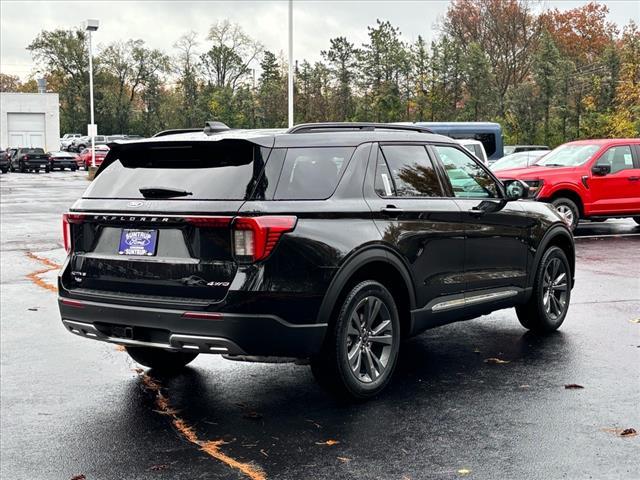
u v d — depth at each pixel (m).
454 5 64.81
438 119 49.47
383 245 5.42
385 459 4.38
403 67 48.78
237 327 4.76
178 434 4.88
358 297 5.29
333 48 50.72
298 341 4.93
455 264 6.16
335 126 5.60
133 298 5.08
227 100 67.12
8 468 4.38
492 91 50.38
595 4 72.56
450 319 6.23
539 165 16.09
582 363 6.37
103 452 4.60
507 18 62.81
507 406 5.29
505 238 6.71
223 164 5.07
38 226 18.34
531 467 4.23
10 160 53.97
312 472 4.21
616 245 14.15
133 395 5.73
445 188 6.19
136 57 87.12
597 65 50.06
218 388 5.86
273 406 5.39
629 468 4.21
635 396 5.49
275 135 5.11
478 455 4.41
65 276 5.48
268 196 4.90
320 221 5.07
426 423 4.97
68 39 88.62
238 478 4.16
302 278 4.92
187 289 4.91
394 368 5.70
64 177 45.66
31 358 6.82
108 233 5.30
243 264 4.79
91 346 7.25
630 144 16.02
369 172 5.54
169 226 5.00
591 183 15.43
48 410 5.41
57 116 69.75
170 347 4.99
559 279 7.47
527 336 7.36
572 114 45.59
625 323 7.85
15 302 9.37
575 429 4.82
